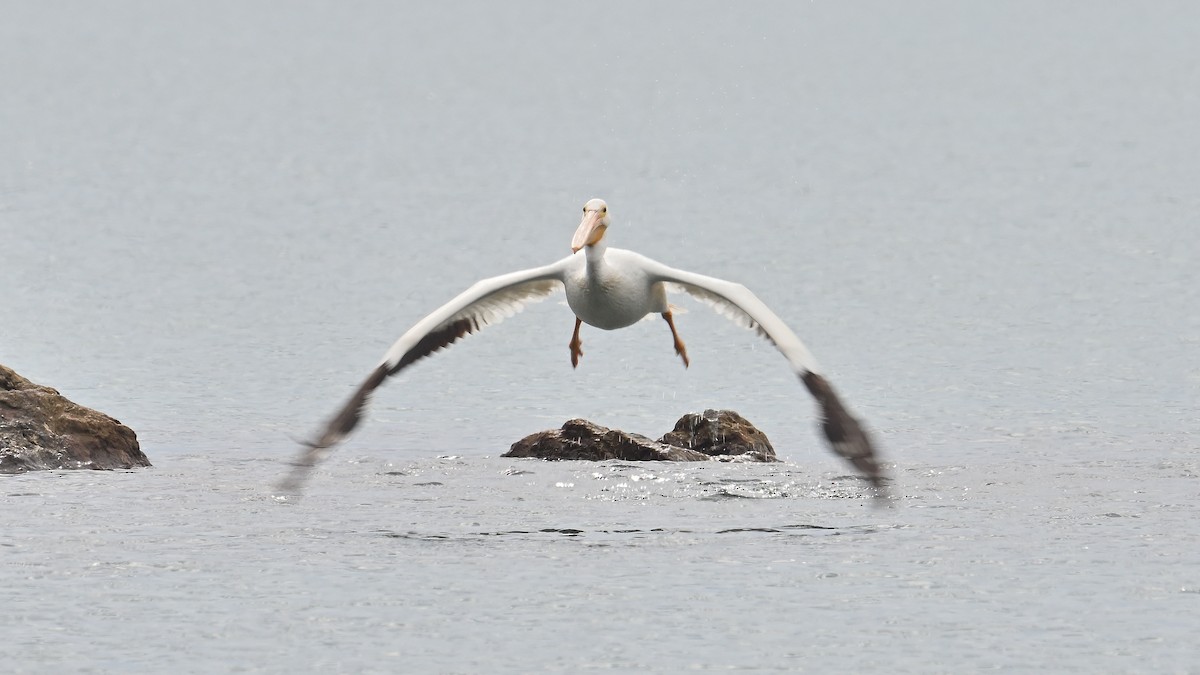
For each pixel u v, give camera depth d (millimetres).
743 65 173625
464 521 15570
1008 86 136250
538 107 132375
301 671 11188
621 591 12984
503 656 11484
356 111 127188
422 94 145500
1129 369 27703
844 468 18406
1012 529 15078
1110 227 52656
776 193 68625
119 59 184375
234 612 12438
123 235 53469
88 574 13414
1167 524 15219
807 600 12742
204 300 38719
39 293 38844
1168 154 80125
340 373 28562
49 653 11477
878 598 12781
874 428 22422
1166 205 58719
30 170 77500
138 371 28219
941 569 13617
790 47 194375
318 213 62094
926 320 34438
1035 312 35156
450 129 111312
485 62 189125
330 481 17734
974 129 101188
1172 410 23516
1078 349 30094
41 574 13383
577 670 11203
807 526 15320
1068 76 143625
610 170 81375
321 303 38750
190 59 189125
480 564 13836
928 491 17078
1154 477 17859
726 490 17062
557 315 33219
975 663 11305
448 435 22141
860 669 11188
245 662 11352
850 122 110625
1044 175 72625
